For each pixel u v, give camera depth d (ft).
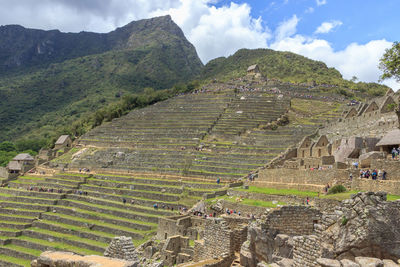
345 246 43.04
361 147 150.61
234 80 534.37
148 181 232.12
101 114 472.85
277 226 59.57
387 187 89.51
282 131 273.33
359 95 432.25
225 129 309.83
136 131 357.00
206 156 256.11
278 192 141.49
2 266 156.25
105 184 242.99
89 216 193.67
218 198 163.53
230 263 69.26
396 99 192.13
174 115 380.37
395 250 41.52
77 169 296.10
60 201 223.71
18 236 183.21
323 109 343.46
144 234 158.71
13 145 492.95
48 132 568.41
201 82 590.55
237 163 229.04
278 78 554.87
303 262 47.62
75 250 157.38
